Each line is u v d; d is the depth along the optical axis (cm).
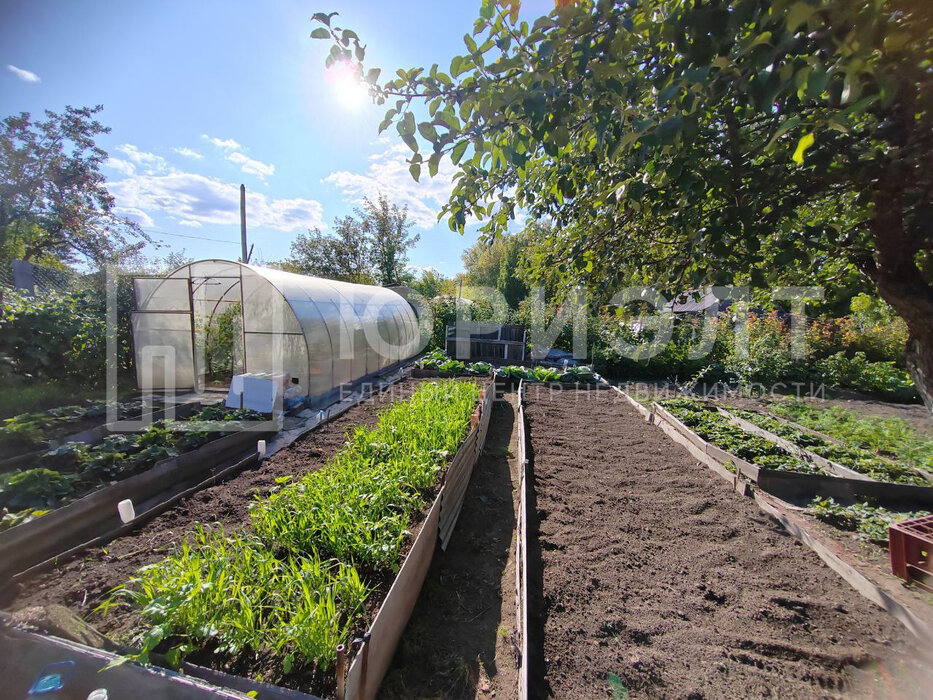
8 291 767
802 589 306
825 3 85
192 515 360
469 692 233
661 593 300
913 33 106
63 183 1573
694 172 148
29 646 200
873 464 522
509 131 155
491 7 129
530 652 249
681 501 437
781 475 455
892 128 144
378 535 293
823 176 156
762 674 235
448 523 377
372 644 214
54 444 485
